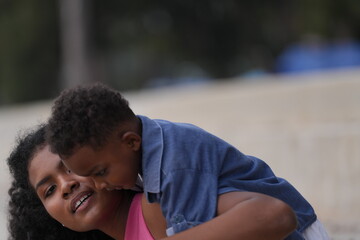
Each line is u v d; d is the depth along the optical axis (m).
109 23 38.84
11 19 37.19
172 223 4.47
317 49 28.38
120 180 4.62
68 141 4.50
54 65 38.66
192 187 4.52
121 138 4.57
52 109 4.66
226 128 13.16
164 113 14.85
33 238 6.06
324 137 11.15
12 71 38.12
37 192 5.56
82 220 5.37
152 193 4.65
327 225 9.59
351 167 10.66
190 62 41.81
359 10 28.66
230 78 41.09
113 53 41.56
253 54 39.88
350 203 10.53
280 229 4.29
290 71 27.50
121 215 5.39
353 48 27.38
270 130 12.30
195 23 39.62
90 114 4.46
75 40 33.44
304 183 11.32
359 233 8.85
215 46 40.06
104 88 4.64
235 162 4.78
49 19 37.44
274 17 38.09
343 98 11.66
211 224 4.34
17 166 5.80
